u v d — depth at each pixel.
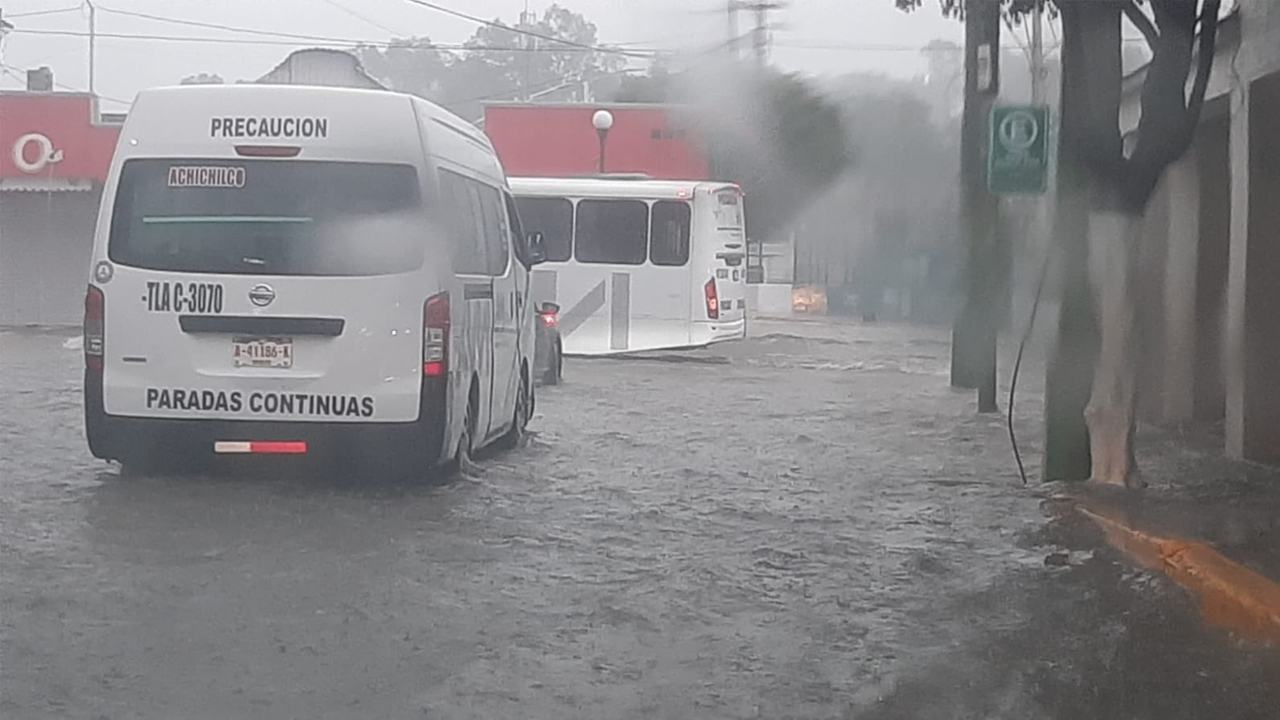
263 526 14.00
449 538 13.84
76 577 12.70
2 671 11.21
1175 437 19.05
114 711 10.79
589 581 12.95
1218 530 14.05
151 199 15.12
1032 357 21.19
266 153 15.14
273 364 15.00
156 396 14.99
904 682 11.34
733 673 11.42
